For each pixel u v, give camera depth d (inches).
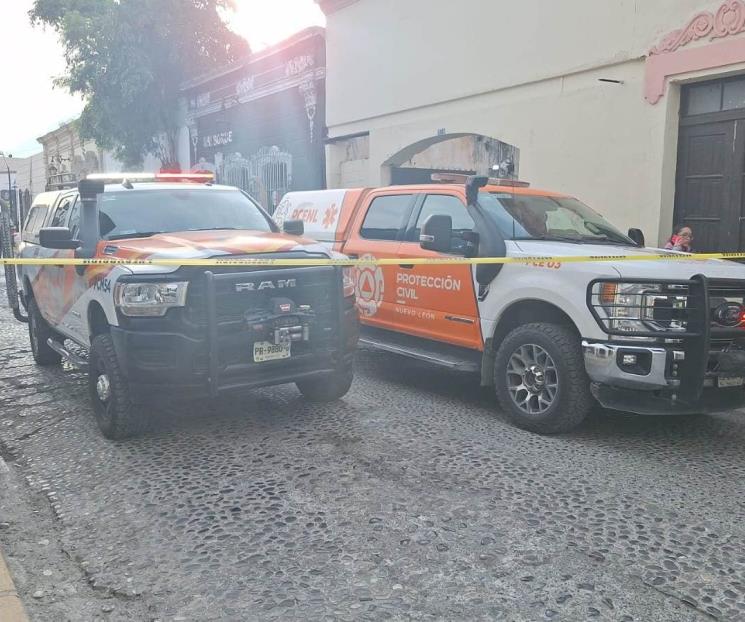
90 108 869.2
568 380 206.5
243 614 123.3
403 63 525.7
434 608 124.1
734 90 346.0
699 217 365.1
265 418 231.6
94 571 139.6
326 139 617.0
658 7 361.1
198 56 856.3
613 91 388.8
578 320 203.9
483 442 207.8
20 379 295.1
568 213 268.2
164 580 135.3
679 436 215.5
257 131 745.0
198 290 194.7
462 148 532.7
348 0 567.8
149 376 194.9
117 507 167.2
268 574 135.9
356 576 134.6
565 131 416.5
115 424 207.6
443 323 255.0
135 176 265.6
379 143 559.8
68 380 292.4
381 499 167.5
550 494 170.2
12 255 404.8
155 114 870.4
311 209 340.2
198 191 267.7
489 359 236.7
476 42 464.8
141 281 193.8
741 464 191.9
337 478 180.4
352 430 218.7
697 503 166.1
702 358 190.4
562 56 411.5
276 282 204.5
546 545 145.5
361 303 295.1
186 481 180.4
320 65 634.2
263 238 227.1
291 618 121.7
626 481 178.7
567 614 122.1
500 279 229.6
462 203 255.4
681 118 368.2
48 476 188.1
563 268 210.1
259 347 201.5
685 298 192.5
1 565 141.1
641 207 380.8
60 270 259.4
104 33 804.6
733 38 330.0
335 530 152.7
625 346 195.0
